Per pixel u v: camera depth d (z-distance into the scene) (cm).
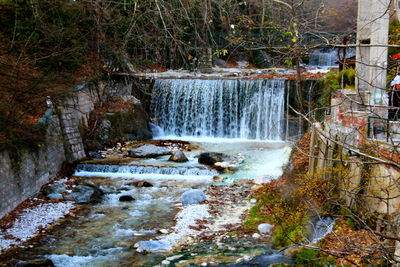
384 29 1030
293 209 1117
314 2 1606
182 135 2503
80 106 2052
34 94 1584
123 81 2442
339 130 1077
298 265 847
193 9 1709
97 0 1802
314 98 2180
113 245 1081
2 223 1212
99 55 2325
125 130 2248
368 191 888
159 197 1455
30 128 1521
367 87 1100
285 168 1485
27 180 1417
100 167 1755
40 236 1139
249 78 2467
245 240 1075
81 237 1135
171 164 1777
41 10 2012
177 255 1006
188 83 2477
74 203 1401
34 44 1878
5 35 1895
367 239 781
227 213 1291
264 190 1426
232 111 2427
